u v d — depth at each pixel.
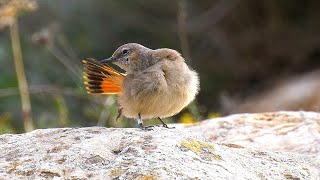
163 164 6.39
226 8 20.27
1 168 6.55
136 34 20.41
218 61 20.20
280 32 20.38
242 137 9.24
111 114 13.60
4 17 13.52
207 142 7.23
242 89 19.83
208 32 20.31
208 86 19.62
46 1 19.88
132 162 6.46
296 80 19.17
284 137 9.03
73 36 19.88
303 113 10.24
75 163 6.55
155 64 8.88
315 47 20.17
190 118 12.95
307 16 20.42
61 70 18.19
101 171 6.38
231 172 6.64
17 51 13.55
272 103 17.28
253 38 20.33
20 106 16.62
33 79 18.08
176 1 20.23
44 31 14.66
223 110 16.94
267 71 20.22
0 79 17.36
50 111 16.23
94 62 9.15
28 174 6.42
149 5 20.55
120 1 20.64
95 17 20.48
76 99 16.48
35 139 7.29
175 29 20.19
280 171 7.14
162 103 8.71
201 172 6.41
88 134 7.34
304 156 7.79
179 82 8.68
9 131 14.44
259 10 20.42
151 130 7.43
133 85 8.73
